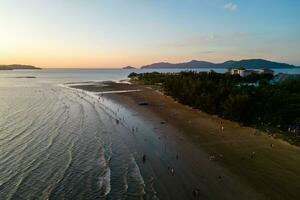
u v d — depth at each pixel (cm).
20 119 6097
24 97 10106
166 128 5072
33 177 3014
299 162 3347
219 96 6300
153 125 5328
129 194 2631
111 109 7175
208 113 6325
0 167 3281
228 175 3019
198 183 2844
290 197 2542
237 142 4156
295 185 2766
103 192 2672
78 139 4472
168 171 3158
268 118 5278
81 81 18825
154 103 8019
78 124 5544
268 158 3491
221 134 4606
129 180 2933
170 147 3994
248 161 3403
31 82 18312
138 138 4488
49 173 3120
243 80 12431
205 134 4622
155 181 2906
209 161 3428
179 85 8756
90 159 3559
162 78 14662
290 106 5159
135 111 6819
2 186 2797
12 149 3962
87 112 6856
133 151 3856
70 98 9662
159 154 3716
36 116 6431
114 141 4344
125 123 5550
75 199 2550
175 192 2666
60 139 4481
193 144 4106
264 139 4288
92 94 10525
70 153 3791
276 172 3072
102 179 2961
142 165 3344
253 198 2536
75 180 2941
